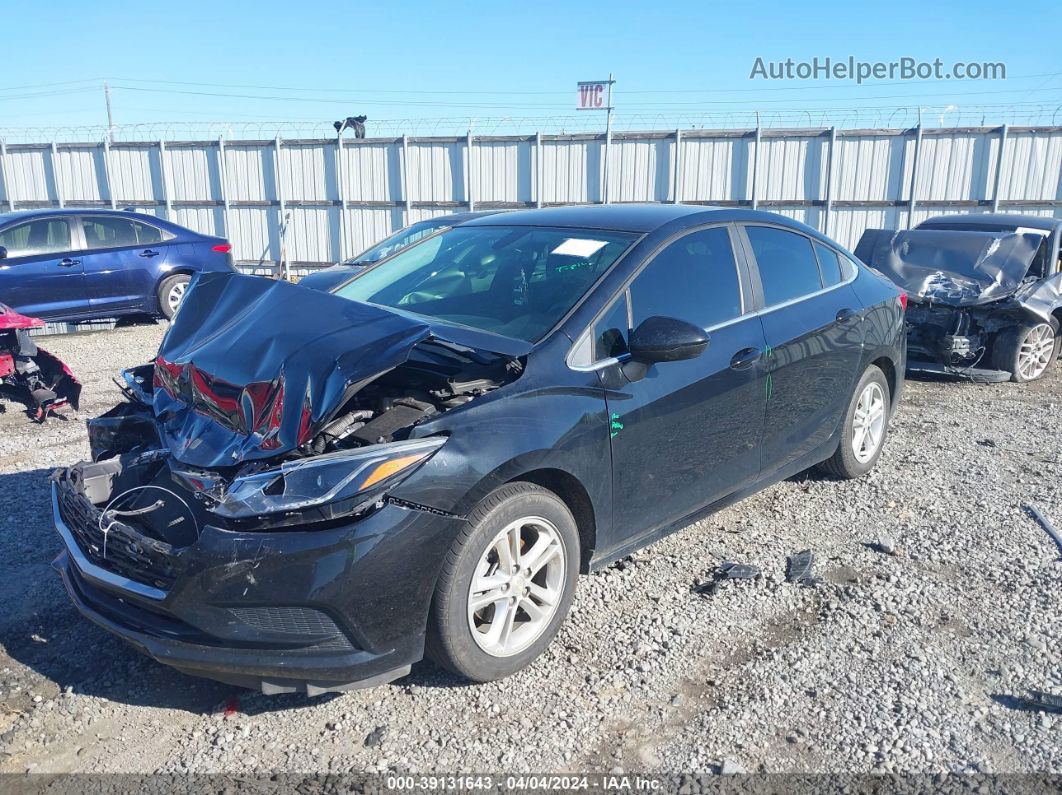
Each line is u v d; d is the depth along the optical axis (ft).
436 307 13.07
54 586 13.51
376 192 63.16
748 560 14.30
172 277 39.81
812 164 57.06
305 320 11.02
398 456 9.62
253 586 9.26
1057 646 11.60
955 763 9.41
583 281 12.41
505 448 10.32
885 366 17.94
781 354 14.19
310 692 9.65
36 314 36.42
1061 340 29.78
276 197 65.05
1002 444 20.89
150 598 9.69
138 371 13.74
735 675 11.04
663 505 12.76
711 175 58.18
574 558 11.49
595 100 87.04
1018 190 55.47
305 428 9.68
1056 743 9.70
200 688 10.95
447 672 11.17
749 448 14.10
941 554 14.48
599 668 11.25
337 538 9.30
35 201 70.18
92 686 10.96
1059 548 14.65
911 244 30.42
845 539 15.12
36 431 22.13
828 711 10.30
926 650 11.54
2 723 10.19
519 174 60.70
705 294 13.42
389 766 9.45
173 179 66.85
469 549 10.12
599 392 11.46
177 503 11.18
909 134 55.67
